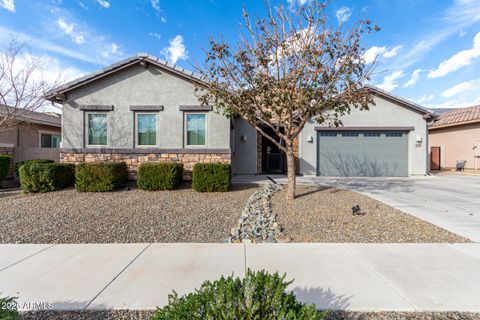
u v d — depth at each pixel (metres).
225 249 4.05
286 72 6.61
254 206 6.50
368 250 3.98
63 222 5.36
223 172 8.45
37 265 3.46
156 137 10.23
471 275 3.18
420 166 13.47
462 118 16.58
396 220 5.50
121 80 10.10
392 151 13.62
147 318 2.40
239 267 3.40
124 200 7.20
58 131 17.17
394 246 4.15
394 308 2.54
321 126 13.61
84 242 4.39
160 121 10.12
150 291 2.82
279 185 9.81
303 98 6.09
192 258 3.69
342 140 13.73
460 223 5.31
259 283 1.98
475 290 2.84
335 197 7.76
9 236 4.62
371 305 2.58
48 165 8.26
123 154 10.05
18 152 11.52
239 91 6.91
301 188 9.38
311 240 4.47
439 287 2.90
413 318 2.41
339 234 4.73
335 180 11.99
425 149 13.47
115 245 4.22
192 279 3.08
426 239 4.47
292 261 3.59
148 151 10.04
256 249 4.05
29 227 5.07
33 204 6.74
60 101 10.06
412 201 7.32
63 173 8.71
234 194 8.13
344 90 6.59
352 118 13.55
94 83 10.03
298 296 2.71
